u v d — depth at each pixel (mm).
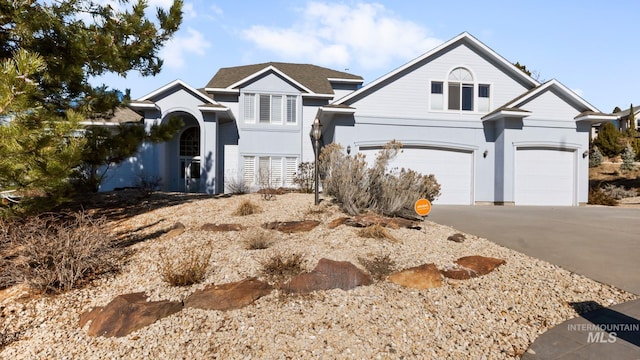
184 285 4371
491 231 7715
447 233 7047
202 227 7094
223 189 17734
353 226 6961
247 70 21500
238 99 17969
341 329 3420
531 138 14820
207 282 4430
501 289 4352
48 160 5402
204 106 16062
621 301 4078
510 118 14680
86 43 7156
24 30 6332
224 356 3078
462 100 15461
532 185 15000
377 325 3492
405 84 15141
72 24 7230
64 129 5418
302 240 6133
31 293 4504
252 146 17688
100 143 8188
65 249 4668
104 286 4621
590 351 3078
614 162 33438
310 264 4875
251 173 17688
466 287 4383
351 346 3162
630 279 4695
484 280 4609
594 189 18391
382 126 14945
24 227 5414
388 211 8133
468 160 15414
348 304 3875
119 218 8406
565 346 3170
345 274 4418
